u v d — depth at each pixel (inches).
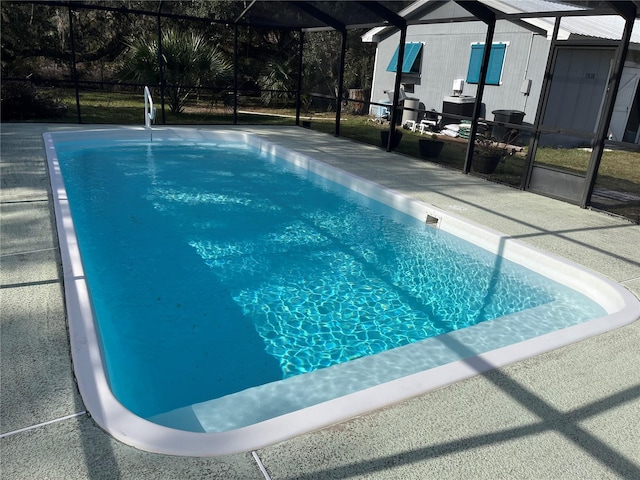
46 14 568.1
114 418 78.0
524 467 75.6
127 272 178.1
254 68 698.8
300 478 70.0
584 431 85.4
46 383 86.3
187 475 68.6
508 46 484.1
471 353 125.6
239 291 168.6
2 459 69.4
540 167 264.7
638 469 77.3
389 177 287.1
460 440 80.7
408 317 157.6
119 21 637.3
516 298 174.7
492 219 215.2
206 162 357.4
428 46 572.4
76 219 228.4
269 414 99.1
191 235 217.2
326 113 668.1
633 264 170.9
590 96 284.4
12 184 211.8
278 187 303.4
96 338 99.5
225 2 644.7
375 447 77.5
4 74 538.3
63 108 459.2
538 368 104.3
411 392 92.0
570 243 189.0
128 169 323.9
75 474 67.5
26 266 133.0
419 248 216.4
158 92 525.7
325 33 665.0
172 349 133.4
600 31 293.0
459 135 497.7
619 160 411.8
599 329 122.6
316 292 171.0
